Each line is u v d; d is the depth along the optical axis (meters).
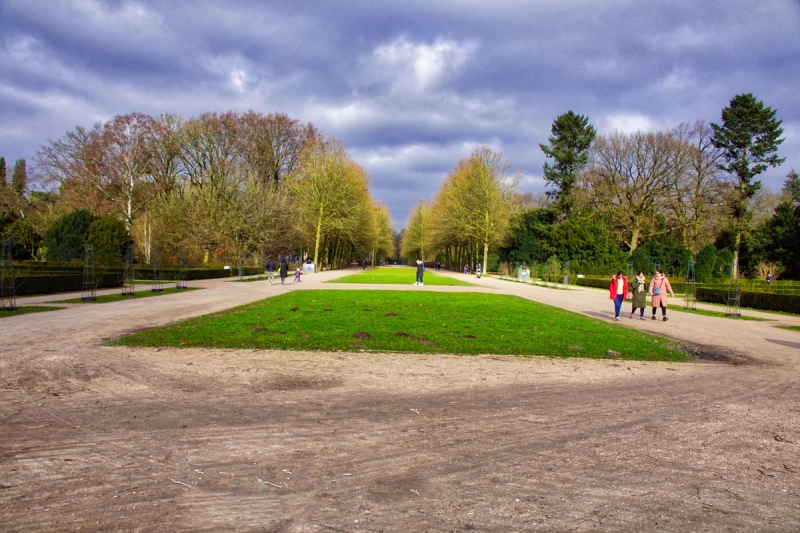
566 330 13.09
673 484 4.15
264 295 23.06
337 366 8.53
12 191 46.62
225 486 3.94
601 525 3.43
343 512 3.54
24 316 14.36
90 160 42.06
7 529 3.22
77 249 34.22
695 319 19.00
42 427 5.27
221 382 7.33
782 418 6.15
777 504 3.83
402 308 17.16
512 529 3.35
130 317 14.37
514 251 60.50
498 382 7.69
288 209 49.88
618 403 6.66
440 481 4.11
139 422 5.47
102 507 3.56
